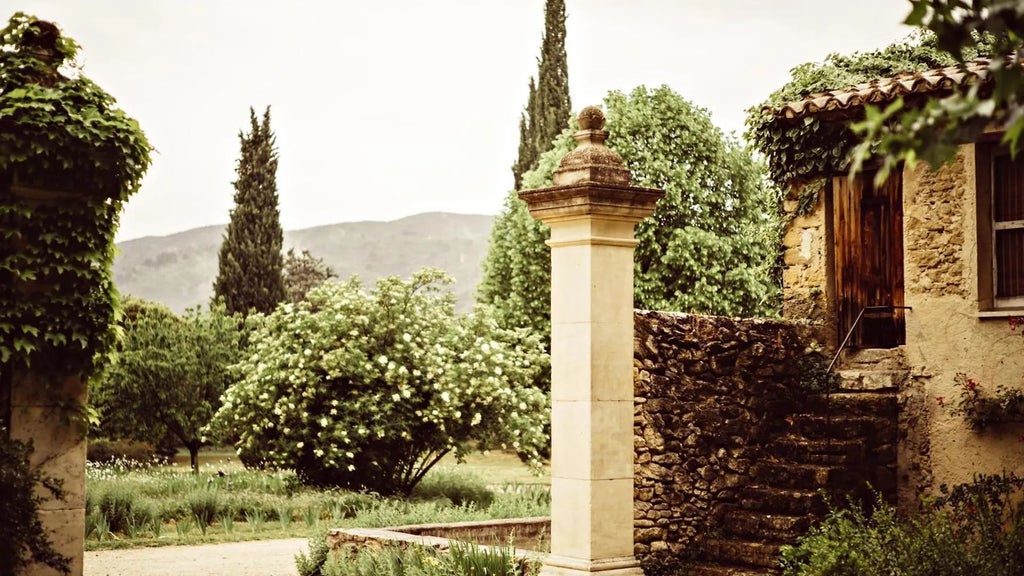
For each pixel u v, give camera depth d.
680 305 26.53
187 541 14.98
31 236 8.85
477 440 19.95
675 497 10.19
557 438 8.42
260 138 41.38
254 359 19.84
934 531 8.05
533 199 8.57
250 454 19.86
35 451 8.88
